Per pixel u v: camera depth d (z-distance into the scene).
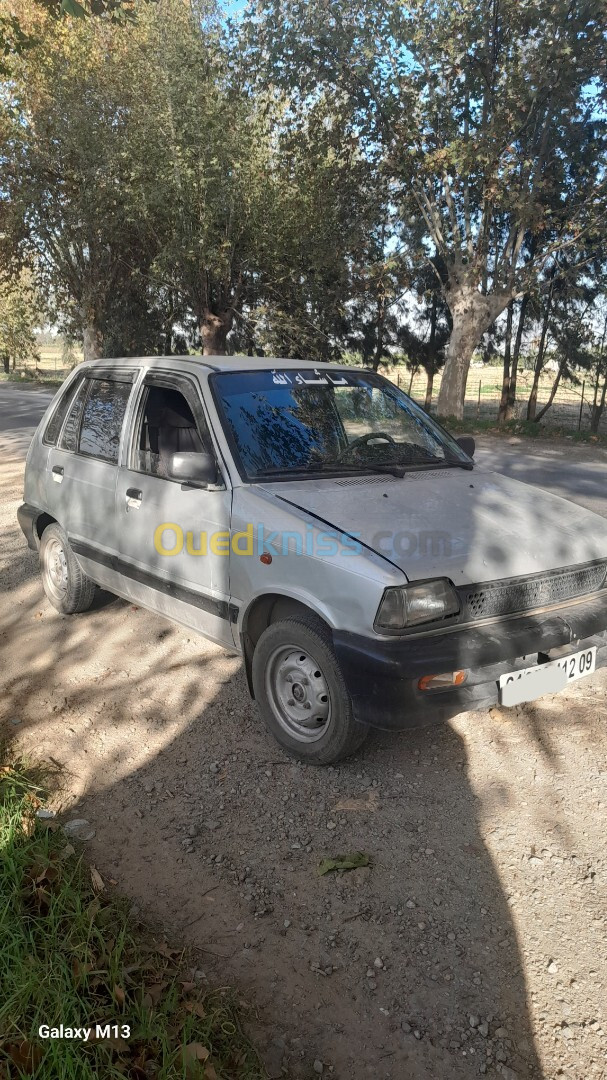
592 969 2.42
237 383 4.15
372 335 27.66
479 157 16.97
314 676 3.44
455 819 3.17
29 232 25.09
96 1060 1.99
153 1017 2.13
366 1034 2.21
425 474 4.14
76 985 2.22
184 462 3.71
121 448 4.57
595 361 22.19
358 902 2.72
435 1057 2.14
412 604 3.03
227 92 20.00
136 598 4.61
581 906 2.68
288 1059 2.13
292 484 3.77
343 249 21.77
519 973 2.41
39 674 4.55
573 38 15.80
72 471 5.04
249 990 2.36
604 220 18.33
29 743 3.77
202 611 3.98
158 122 20.38
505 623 3.28
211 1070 1.98
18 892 2.59
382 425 4.48
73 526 5.05
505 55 17.27
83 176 22.33
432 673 3.00
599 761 3.54
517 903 2.70
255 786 3.41
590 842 3.00
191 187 20.22
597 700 4.14
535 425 20.00
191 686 4.36
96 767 3.57
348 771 3.52
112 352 31.98
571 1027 2.22
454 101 18.23
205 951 2.51
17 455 13.78
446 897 2.73
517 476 12.25
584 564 3.59
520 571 3.35
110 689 4.34
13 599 5.83
